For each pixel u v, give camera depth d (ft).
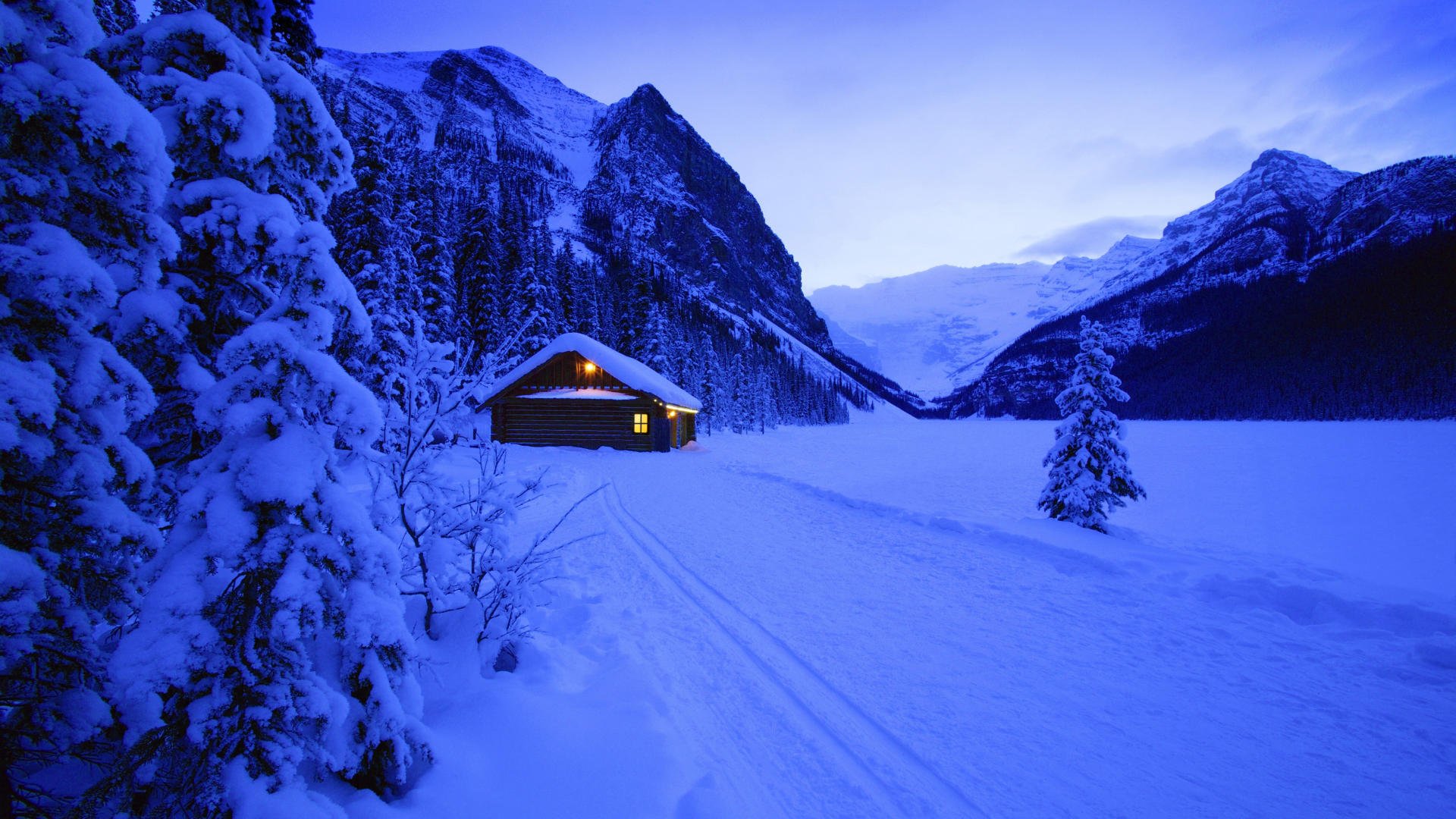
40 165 8.25
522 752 11.34
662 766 11.41
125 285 9.27
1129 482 39.11
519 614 15.61
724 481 62.13
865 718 15.21
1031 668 18.35
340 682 9.68
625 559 29.81
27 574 7.59
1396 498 73.20
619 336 147.74
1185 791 12.57
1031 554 32.35
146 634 7.39
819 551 32.76
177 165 10.22
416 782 9.98
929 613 23.13
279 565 8.43
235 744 7.86
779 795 11.96
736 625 21.47
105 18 11.64
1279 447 148.77
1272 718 15.51
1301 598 23.68
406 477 13.73
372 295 60.80
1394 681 17.56
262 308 11.23
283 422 8.68
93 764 8.86
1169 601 24.70
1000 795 12.31
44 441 7.86
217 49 9.87
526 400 95.61
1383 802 12.29
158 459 10.73
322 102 11.50
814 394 359.25
